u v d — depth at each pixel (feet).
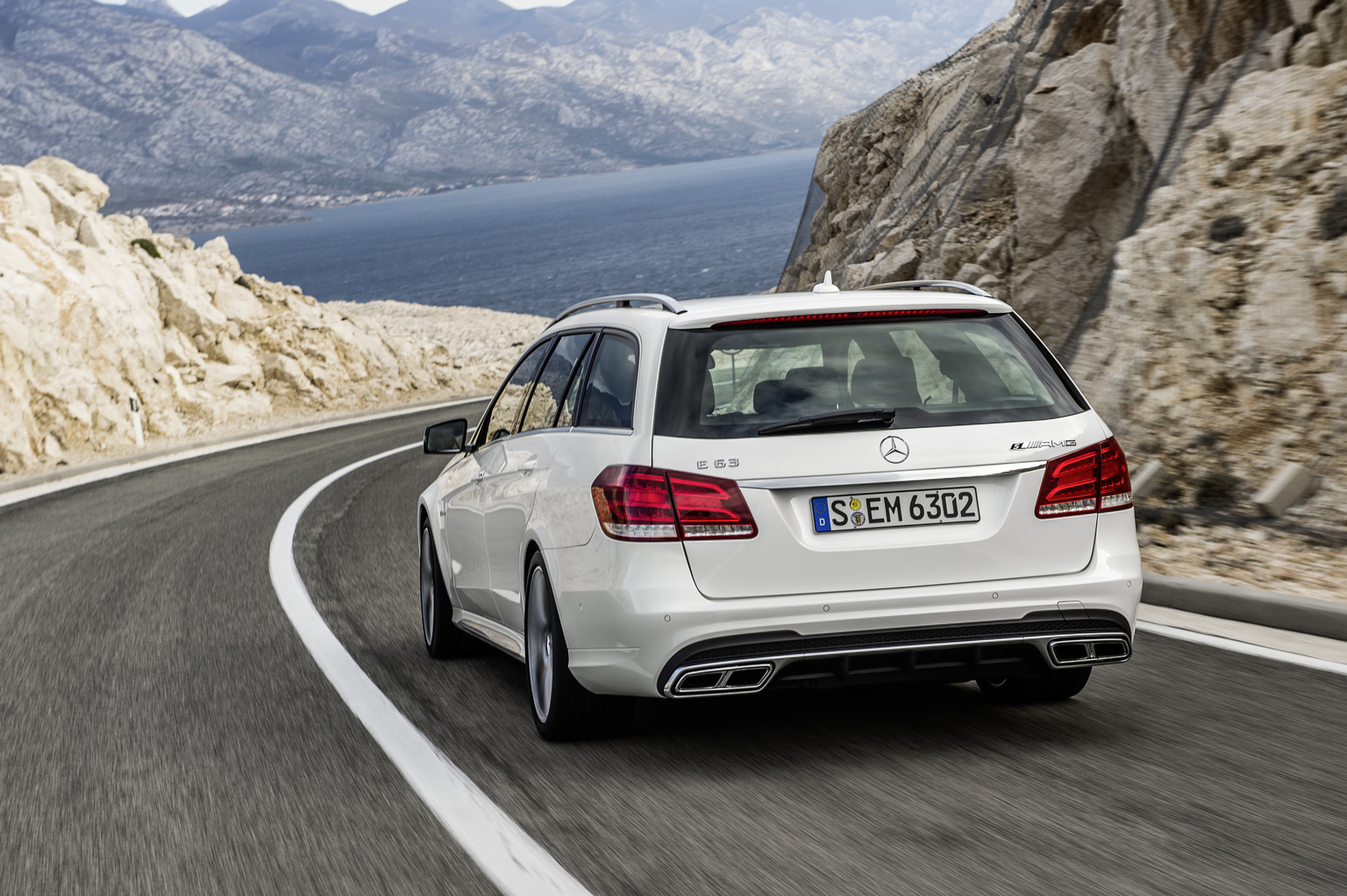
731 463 13.84
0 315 63.57
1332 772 13.50
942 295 15.75
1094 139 45.32
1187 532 27.30
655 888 10.94
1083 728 15.72
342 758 15.71
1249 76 35.91
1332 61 34.65
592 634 14.34
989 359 15.11
